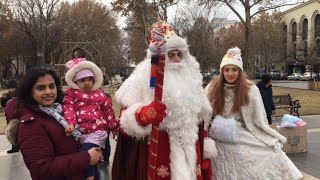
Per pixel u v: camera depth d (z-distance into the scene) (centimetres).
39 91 253
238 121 393
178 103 306
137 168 313
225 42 5406
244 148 382
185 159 311
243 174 381
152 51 294
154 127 294
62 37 4531
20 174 570
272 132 391
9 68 5356
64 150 253
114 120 381
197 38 3134
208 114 338
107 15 5219
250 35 2484
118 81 4272
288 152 701
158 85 293
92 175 318
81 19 4878
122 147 319
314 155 686
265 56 5919
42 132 243
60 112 263
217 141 388
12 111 255
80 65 361
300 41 6812
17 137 248
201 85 333
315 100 1852
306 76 5238
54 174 240
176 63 319
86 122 351
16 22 4062
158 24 320
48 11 4088
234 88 389
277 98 1237
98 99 366
